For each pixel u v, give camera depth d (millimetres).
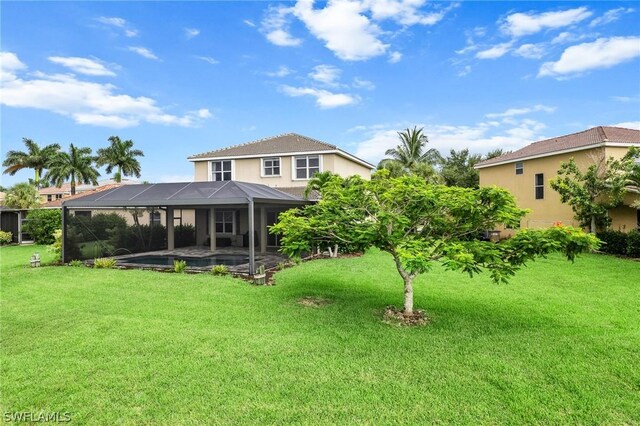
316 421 4441
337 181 9547
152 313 8688
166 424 4414
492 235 25625
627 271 13930
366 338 7031
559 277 12852
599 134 21250
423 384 5289
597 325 7777
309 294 10492
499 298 10031
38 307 9250
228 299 9969
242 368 5754
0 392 5090
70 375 5551
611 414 4562
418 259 6984
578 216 19859
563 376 5477
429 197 7840
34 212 31188
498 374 5559
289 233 9109
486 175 29516
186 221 26109
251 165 26094
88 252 18188
